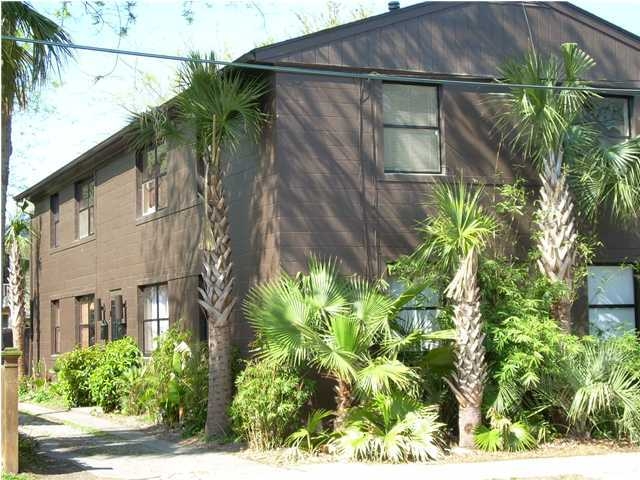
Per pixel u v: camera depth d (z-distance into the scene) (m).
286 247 14.91
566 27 17.20
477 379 13.48
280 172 14.99
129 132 19.58
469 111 16.31
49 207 29.55
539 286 14.64
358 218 15.35
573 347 13.87
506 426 13.55
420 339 13.55
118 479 11.59
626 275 17.09
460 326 13.58
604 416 14.36
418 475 11.53
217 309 15.03
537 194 16.48
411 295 13.66
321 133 15.30
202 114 14.52
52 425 18.36
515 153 16.45
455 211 13.70
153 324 21.36
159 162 21.03
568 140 15.63
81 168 25.94
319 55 15.37
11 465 11.66
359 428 13.15
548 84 14.95
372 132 15.60
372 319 13.58
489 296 14.42
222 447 14.25
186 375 16.44
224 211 15.20
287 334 13.36
